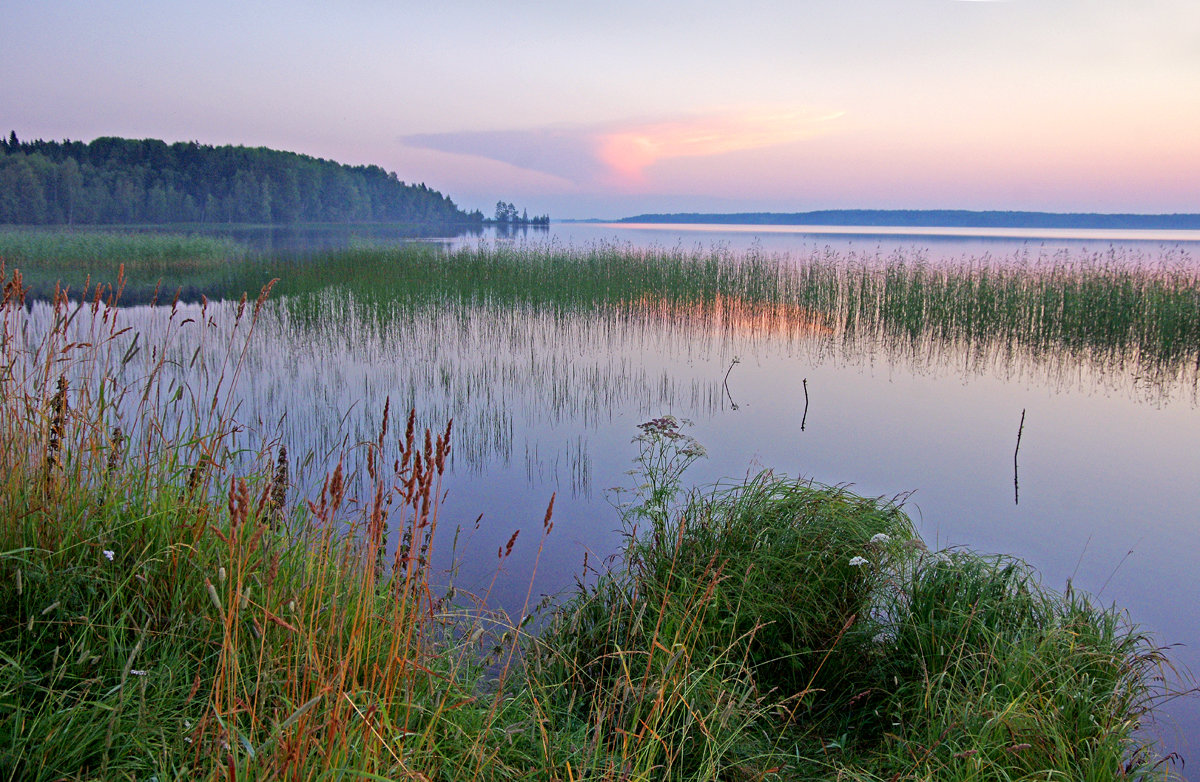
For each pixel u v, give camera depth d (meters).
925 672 3.08
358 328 13.99
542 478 6.54
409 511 5.39
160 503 2.79
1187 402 9.98
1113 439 8.27
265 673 2.09
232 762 1.66
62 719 2.00
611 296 17.38
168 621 2.42
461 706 2.39
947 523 5.95
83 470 2.99
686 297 17.33
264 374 10.07
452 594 3.17
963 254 39.62
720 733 2.86
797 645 3.60
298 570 2.77
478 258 21.53
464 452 7.20
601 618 3.69
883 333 14.73
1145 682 3.36
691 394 9.76
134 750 1.98
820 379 10.92
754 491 4.36
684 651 2.74
